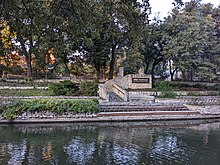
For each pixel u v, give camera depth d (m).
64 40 9.88
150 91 28.16
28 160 10.67
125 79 29.78
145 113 21.56
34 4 8.58
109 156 11.45
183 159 11.32
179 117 21.52
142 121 20.59
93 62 34.62
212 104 26.23
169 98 26.52
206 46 30.41
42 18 8.63
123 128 17.80
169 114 21.83
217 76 30.58
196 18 31.98
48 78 34.22
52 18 8.62
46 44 9.32
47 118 19.23
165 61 36.91
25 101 19.67
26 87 26.59
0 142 13.41
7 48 10.17
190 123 20.36
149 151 12.40
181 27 31.20
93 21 8.99
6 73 34.53
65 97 23.70
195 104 25.88
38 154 11.50
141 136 15.46
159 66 42.78
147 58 36.47
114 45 32.56
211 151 12.63
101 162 10.63
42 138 14.42
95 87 25.80
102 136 15.23
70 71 37.94
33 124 18.45
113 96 26.69
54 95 24.41
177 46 29.31
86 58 33.78
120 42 32.34
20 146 12.73
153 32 32.00
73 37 9.63
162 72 44.44
